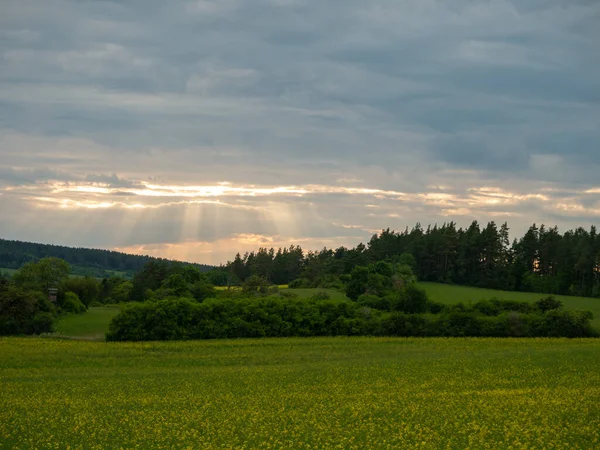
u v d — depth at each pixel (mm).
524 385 48750
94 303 158500
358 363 63469
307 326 91438
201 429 37312
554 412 38531
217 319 88938
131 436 36031
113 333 85688
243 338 87062
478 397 44094
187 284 127375
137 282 163500
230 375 57281
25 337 88000
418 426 36219
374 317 93000
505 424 36156
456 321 90875
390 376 54844
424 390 47844
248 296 121938
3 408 43531
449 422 37250
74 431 37156
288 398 45719
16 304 94375
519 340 83000
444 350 73500
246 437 35469
